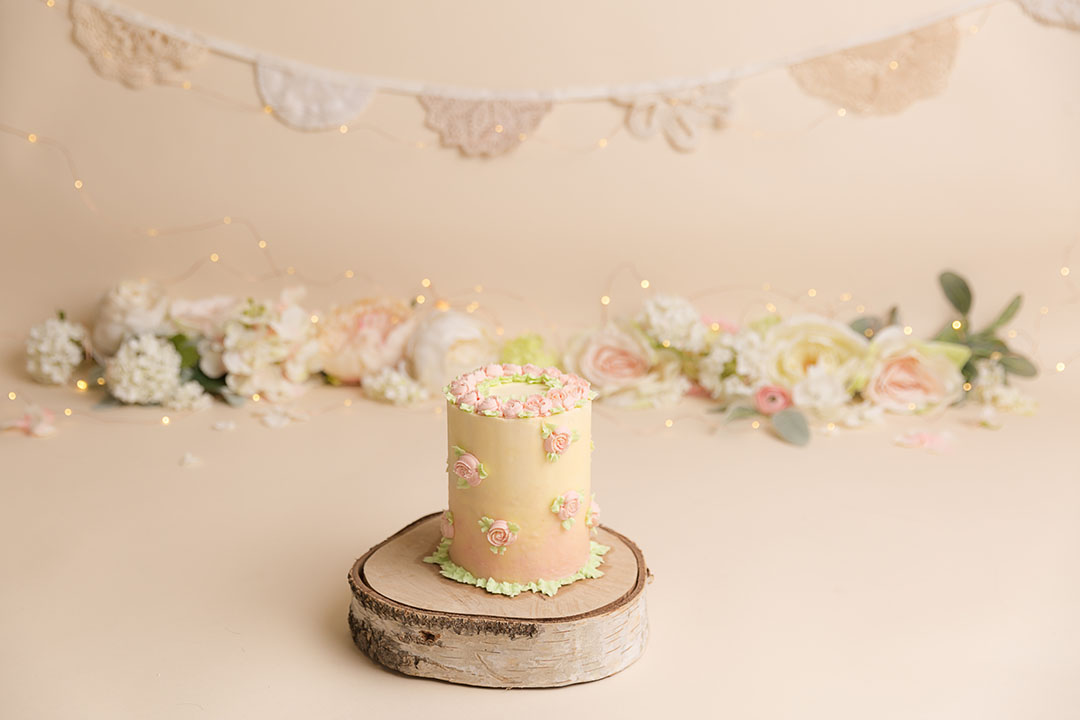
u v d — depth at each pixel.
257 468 2.23
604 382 2.81
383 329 2.93
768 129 3.12
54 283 3.10
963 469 2.28
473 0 3.05
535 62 3.10
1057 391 2.90
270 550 1.81
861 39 3.07
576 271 3.20
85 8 2.97
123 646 1.48
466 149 3.12
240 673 1.42
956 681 1.40
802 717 1.32
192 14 3.02
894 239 3.16
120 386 2.64
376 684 1.39
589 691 1.38
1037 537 1.89
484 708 1.33
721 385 2.76
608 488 2.14
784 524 1.95
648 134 3.13
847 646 1.50
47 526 1.90
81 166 3.05
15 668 1.42
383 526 1.91
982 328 3.16
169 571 1.72
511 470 1.38
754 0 3.06
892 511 2.02
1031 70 3.07
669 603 1.62
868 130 3.12
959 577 1.72
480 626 1.34
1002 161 3.11
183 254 3.12
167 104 3.04
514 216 3.17
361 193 3.13
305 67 3.06
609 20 3.07
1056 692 1.37
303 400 2.81
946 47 3.05
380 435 2.49
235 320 2.73
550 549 1.42
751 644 1.50
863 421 2.65
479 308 3.20
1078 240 3.12
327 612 1.59
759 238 3.18
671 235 3.18
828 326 2.71
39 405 2.67
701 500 2.07
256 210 3.12
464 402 1.41
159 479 2.16
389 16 3.05
